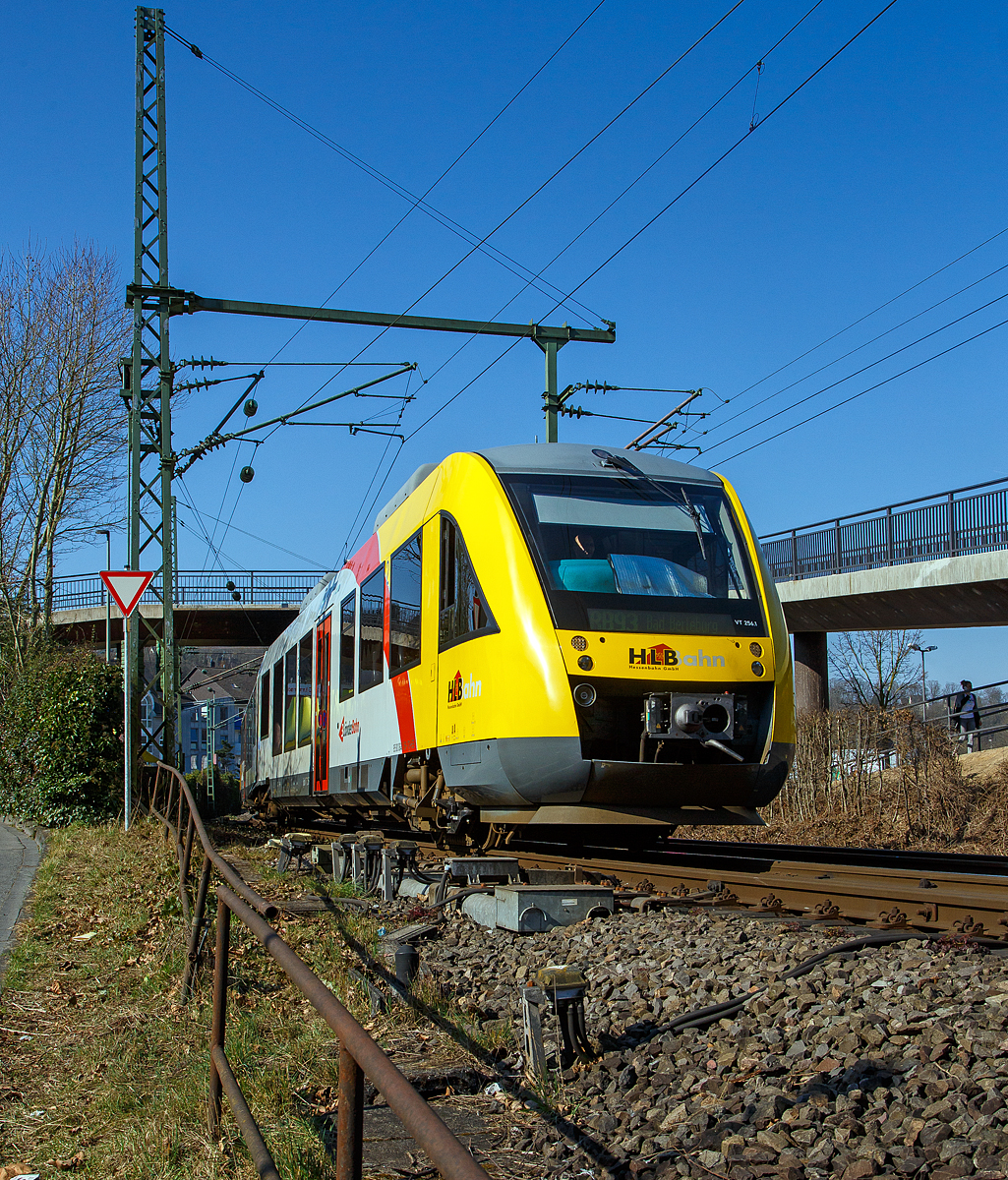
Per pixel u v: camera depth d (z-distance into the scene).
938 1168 3.01
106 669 16.27
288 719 19.97
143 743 16.89
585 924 6.79
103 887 9.54
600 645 8.73
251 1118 3.24
